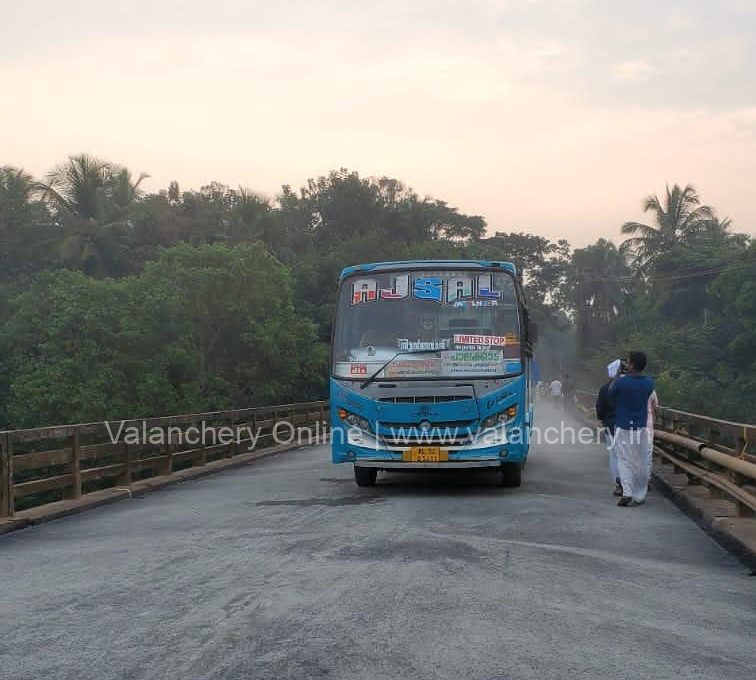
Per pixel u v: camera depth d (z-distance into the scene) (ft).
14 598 21.07
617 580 22.20
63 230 138.41
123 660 15.96
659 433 47.19
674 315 171.63
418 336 38.99
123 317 99.55
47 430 35.45
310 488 43.14
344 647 16.46
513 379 38.50
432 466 38.37
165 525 32.07
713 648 16.61
